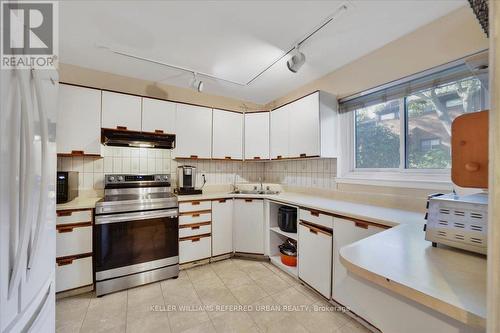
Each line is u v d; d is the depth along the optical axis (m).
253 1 1.46
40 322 0.87
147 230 2.16
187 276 2.28
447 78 1.64
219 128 2.97
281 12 1.56
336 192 2.41
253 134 3.10
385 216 1.54
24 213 0.68
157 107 2.55
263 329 1.53
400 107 2.02
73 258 1.88
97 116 2.23
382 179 2.04
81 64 2.33
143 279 2.11
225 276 2.27
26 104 0.69
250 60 2.23
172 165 2.89
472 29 1.48
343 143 2.45
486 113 0.74
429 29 1.68
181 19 1.63
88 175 2.43
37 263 0.83
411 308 0.69
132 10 1.54
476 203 0.82
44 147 0.80
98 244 1.94
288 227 2.32
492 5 0.42
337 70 2.42
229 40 1.89
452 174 0.81
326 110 2.38
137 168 2.68
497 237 0.40
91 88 2.22
